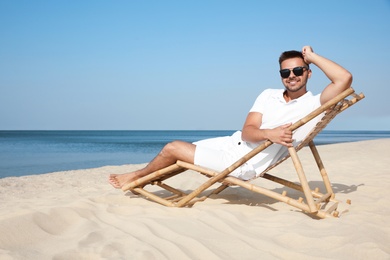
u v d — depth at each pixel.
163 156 3.76
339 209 3.56
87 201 3.67
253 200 4.09
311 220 2.99
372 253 2.30
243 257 2.33
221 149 3.78
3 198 5.00
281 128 3.20
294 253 2.36
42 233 2.75
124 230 2.83
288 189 4.92
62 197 4.55
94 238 2.62
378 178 5.50
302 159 9.34
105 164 12.94
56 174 7.93
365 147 12.92
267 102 3.60
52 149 25.62
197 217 3.15
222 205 3.70
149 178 3.86
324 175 3.86
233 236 2.67
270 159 3.58
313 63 3.25
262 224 3.00
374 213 3.23
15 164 13.06
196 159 3.63
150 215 3.24
